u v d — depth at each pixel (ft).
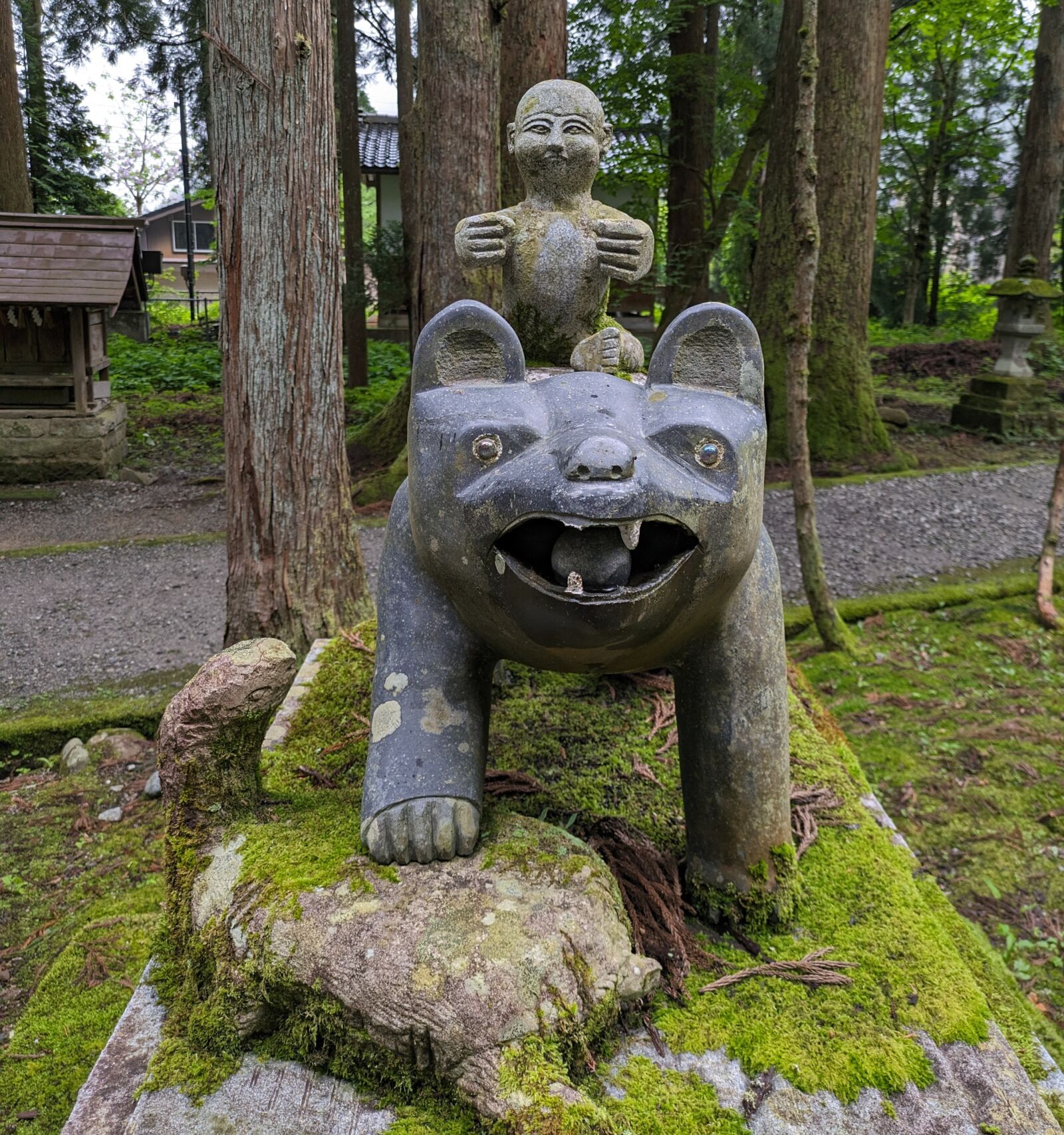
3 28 31.07
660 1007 4.47
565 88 6.53
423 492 4.08
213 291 90.02
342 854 4.53
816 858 5.59
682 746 5.05
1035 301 28.68
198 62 36.99
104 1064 4.25
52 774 11.46
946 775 11.05
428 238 18.02
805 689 8.72
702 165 32.24
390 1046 3.85
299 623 11.57
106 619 15.56
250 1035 4.16
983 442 28.19
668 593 3.85
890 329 57.36
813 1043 4.27
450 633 4.83
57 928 8.74
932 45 38.65
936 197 62.44
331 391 11.37
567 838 4.75
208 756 4.76
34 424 25.46
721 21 40.86
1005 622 15.35
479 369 4.34
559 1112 3.51
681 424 3.91
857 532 19.51
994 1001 6.18
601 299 6.47
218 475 26.58
